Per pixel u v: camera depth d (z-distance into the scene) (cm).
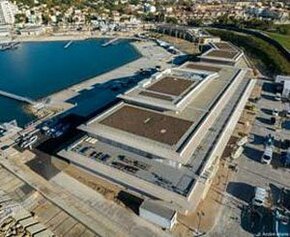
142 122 6097
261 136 7350
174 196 4725
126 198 5306
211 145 5919
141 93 7031
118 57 15488
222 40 17875
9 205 5188
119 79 11675
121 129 5838
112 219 4900
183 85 7544
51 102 9606
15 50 17288
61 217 4988
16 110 9175
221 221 4869
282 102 9262
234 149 6731
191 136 5559
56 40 19525
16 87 11300
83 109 9006
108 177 5519
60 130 7619
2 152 6706
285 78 10438
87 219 4903
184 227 4747
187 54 15312
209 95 7481
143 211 4803
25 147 6850
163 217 4612
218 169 6066
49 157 6519
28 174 5969
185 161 4997
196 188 4906
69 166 6191
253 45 15525
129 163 5425
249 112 8581
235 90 8569
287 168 6166
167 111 6519
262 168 6153
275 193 5481
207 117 6278
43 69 13600
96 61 14838
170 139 5488
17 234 4647
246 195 5416
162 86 7462
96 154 5681
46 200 5344
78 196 5391
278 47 14600
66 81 11881
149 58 14825
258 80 11088
